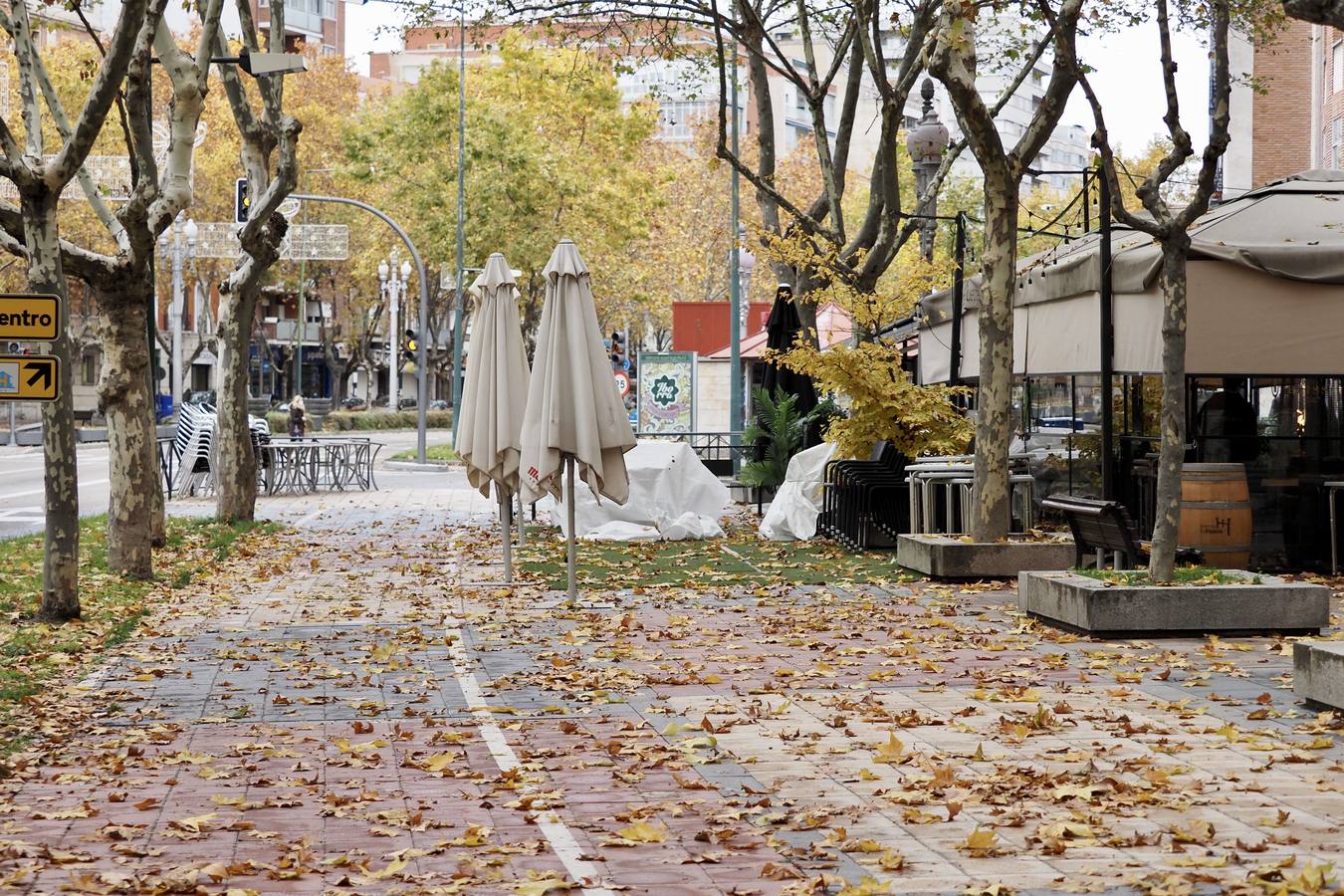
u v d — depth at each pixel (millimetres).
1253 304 15102
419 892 5641
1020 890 5473
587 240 60156
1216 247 14938
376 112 75000
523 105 60125
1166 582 11992
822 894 5523
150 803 7043
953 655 11094
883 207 23484
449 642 12148
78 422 73375
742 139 77938
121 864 6043
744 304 52969
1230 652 10992
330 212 77688
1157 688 9633
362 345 94250
